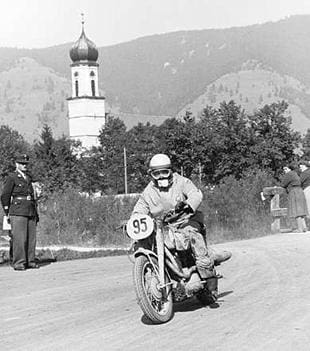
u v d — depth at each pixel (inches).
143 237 864.9
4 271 1524.4
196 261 914.7
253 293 1079.0
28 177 1573.6
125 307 1015.0
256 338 785.6
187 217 919.7
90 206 2588.6
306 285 1129.4
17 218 1540.4
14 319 966.4
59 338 834.2
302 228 2213.3
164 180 930.7
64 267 1568.7
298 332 803.4
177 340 792.9
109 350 762.8
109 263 1619.1
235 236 2335.1
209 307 981.2
